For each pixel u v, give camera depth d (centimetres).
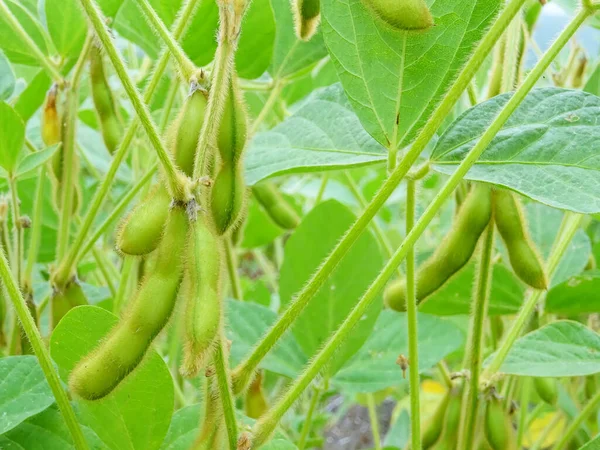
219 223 24
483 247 29
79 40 38
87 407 25
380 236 44
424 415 51
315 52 40
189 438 27
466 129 26
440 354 35
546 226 42
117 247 22
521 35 32
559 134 25
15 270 35
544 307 38
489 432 31
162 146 21
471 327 32
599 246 43
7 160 33
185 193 21
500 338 43
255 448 23
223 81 22
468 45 25
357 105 26
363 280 35
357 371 37
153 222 22
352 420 80
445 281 30
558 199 24
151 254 23
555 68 46
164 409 25
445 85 26
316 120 32
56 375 23
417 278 30
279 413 23
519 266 28
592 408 36
